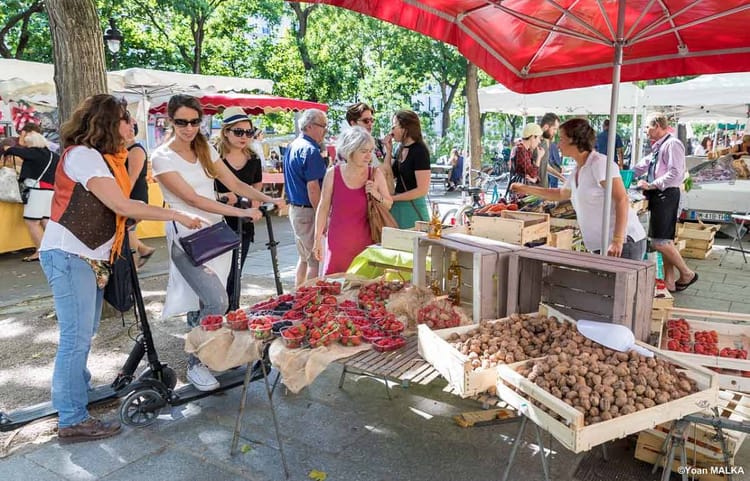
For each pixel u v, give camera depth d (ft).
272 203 11.18
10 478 8.23
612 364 6.72
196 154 10.26
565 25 12.76
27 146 21.99
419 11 11.31
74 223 8.39
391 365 7.41
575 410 5.65
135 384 9.52
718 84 26.86
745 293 19.21
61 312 8.68
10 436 9.39
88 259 8.59
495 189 36.65
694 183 29.32
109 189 8.24
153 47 57.11
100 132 8.36
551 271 9.08
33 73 22.75
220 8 61.00
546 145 23.56
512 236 11.68
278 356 7.47
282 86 65.31
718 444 7.58
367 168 12.56
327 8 64.03
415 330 8.61
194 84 29.37
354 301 9.72
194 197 9.75
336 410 10.36
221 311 10.27
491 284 8.63
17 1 44.16
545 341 7.57
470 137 37.58
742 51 12.34
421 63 67.92
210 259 9.54
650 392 6.21
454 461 8.66
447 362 6.90
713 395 6.50
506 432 9.52
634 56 13.62
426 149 14.16
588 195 11.44
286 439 9.32
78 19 14.51
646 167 20.25
